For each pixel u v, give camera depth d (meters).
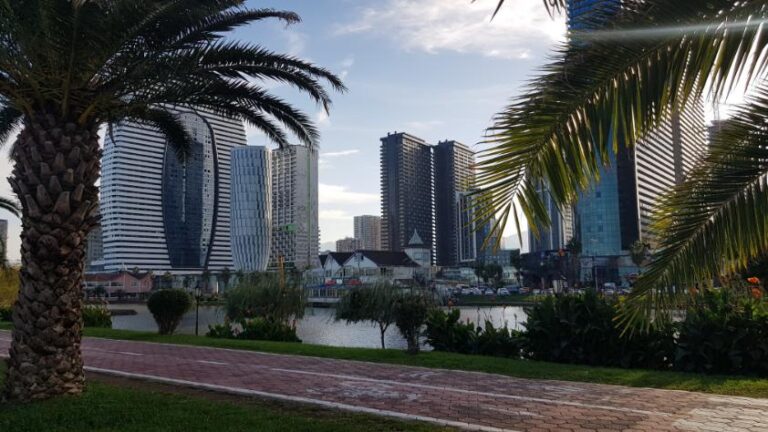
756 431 6.65
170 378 10.73
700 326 10.65
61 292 8.62
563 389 9.32
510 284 134.00
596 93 3.84
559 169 3.89
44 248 8.45
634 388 9.30
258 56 10.19
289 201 153.75
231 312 25.89
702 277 4.47
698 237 4.46
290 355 14.09
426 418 7.36
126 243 125.94
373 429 6.83
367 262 106.81
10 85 8.26
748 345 10.31
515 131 3.91
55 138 8.55
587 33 3.83
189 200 131.88
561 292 13.77
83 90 8.65
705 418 7.26
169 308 20.06
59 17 7.53
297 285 25.62
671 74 3.81
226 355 14.33
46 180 8.48
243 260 127.00
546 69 3.88
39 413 7.47
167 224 129.88
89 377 11.09
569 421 7.21
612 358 11.80
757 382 9.45
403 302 13.73
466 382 10.07
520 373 10.80
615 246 87.00
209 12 8.73
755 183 4.26
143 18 8.06
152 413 7.55
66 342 8.70
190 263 133.62
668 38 3.72
